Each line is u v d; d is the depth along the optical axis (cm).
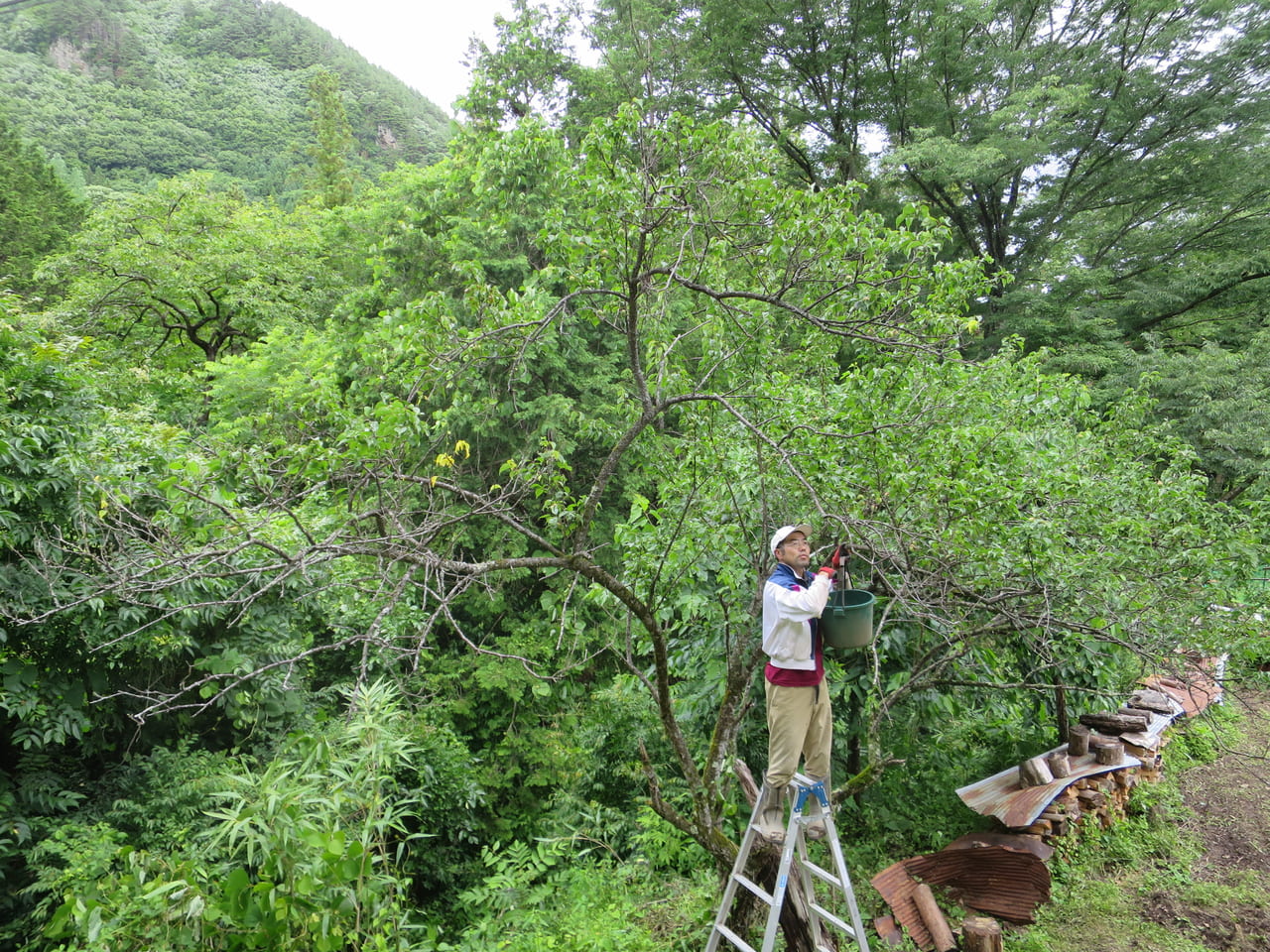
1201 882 544
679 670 642
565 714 1192
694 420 511
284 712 796
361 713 466
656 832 607
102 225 1831
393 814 439
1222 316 1880
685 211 441
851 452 463
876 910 510
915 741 666
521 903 563
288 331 1831
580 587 1265
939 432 473
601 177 421
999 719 711
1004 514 471
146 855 379
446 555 364
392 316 406
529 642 1255
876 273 476
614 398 1442
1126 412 691
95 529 584
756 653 470
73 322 1702
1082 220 1984
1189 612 496
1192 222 1889
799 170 1934
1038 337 1738
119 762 724
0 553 598
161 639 662
